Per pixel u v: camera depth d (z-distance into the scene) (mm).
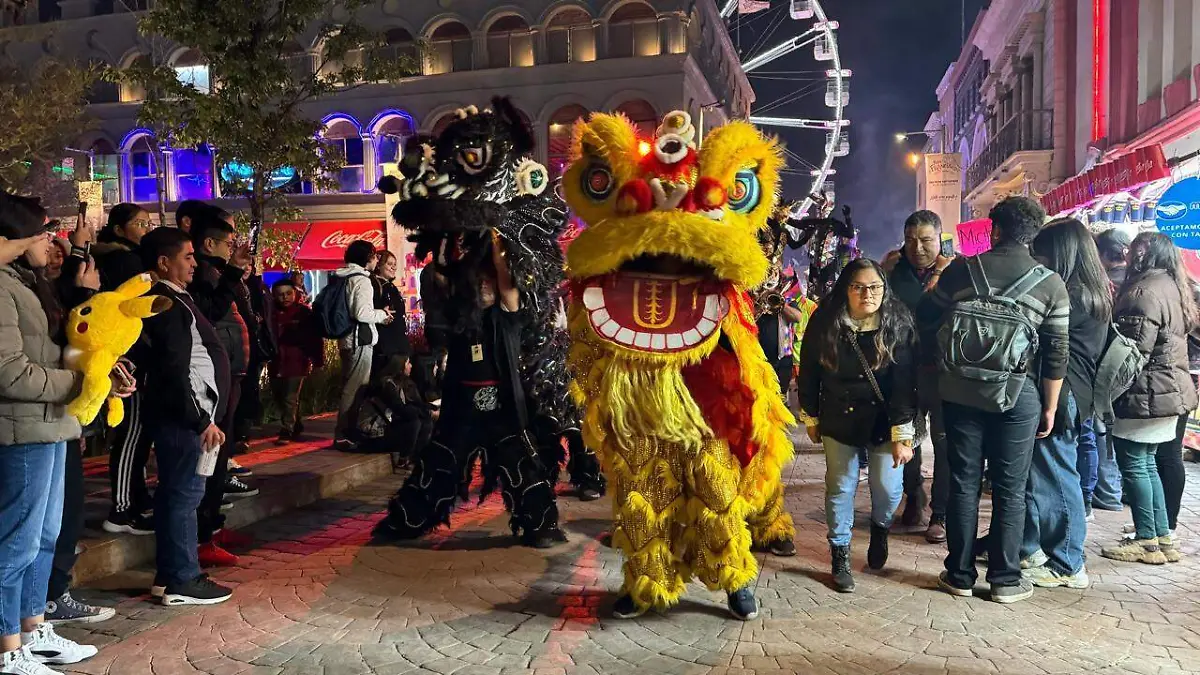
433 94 22734
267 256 15906
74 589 4449
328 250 22609
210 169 23766
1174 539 4902
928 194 16312
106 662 3600
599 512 6156
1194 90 12047
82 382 3309
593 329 4020
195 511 4301
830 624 3994
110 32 24047
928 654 3652
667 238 3711
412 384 7883
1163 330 4730
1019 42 22688
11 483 3207
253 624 4027
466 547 5285
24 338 3252
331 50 12398
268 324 7195
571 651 3717
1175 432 4898
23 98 16234
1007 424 4168
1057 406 4352
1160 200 7535
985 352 4074
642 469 4043
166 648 3744
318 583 4609
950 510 4352
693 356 3969
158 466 4199
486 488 5328
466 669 3541
